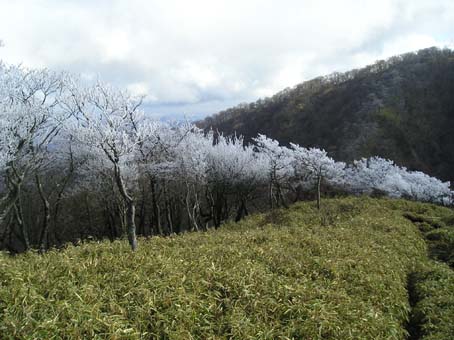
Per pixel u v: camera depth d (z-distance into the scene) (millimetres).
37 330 4637
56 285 6059
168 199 27750
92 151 20000
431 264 11984
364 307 7059
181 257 8547
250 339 5504
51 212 26344
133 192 24953
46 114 16109
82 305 5387
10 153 14352
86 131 14062
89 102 12852
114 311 5574
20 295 5355
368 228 15320
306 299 6848
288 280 7742
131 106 15734
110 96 12625
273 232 13070
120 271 7098
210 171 27625
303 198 36531
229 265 8164
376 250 11484
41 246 19156
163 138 24047
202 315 5898
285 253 9617
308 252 10172
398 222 17938
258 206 37031
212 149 28516
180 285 6574
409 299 9320
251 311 6316
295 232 13875
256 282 7238
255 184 31203
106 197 26156
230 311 6207
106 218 29672
